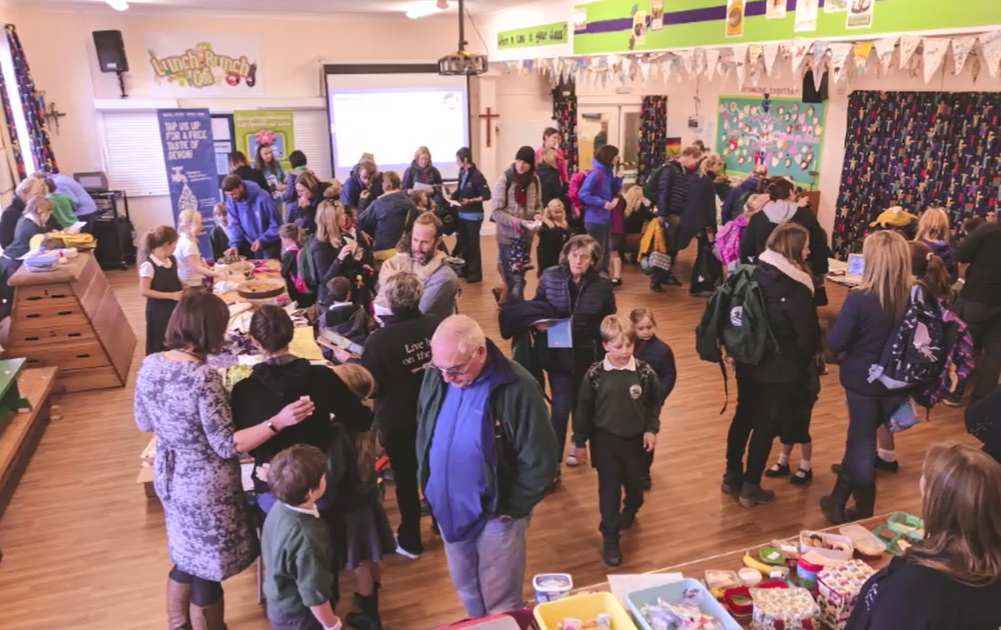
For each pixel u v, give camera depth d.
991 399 2.77
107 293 6.06
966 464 1.48
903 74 7.60
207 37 9.23
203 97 9.40
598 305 3.73
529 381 2.36
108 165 9.16
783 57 5.31
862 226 8.26
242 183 6.44
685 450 4.50
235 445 2.45
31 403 4.62
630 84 11.20
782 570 2.34
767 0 5.19
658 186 7.75
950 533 1.48
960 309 4.93
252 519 2.69
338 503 2.77
